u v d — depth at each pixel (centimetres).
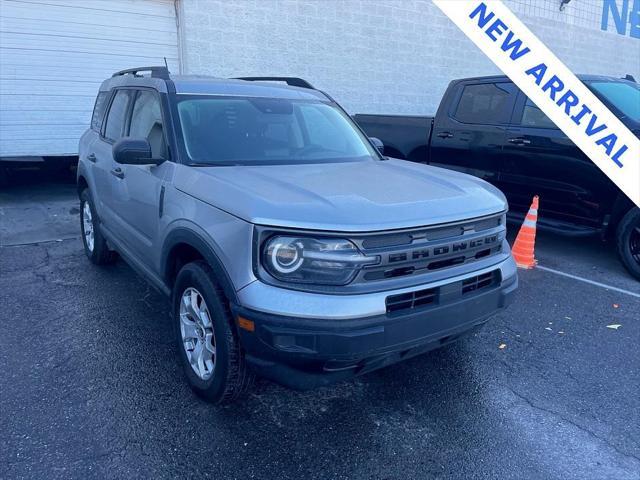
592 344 401
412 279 265
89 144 520
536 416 310
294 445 278
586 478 261
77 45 840
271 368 259
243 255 255
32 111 836
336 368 255
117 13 854
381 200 278
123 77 484
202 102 377
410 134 747
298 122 407
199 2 882
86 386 326
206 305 290
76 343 379
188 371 321
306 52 1017
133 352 369
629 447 284
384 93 1158
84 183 550
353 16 1060
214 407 308
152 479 251
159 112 371
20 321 412
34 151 851
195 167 327
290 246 248
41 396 313
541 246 676
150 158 339
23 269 533
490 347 394
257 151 364
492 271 304
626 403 325
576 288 520
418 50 1184
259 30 949
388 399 324
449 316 276
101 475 252
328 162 379
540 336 413
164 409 304
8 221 720
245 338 257
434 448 280
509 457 274
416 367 362
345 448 278
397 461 269
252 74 960
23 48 807
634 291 513
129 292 476
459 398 326
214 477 254
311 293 246
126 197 397
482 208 302
